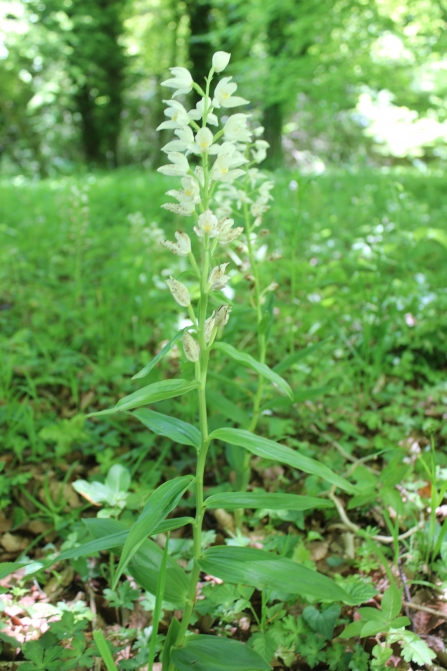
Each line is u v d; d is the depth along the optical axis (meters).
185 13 5.52
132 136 8.29
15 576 0.62
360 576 0.60
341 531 0.67
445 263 1.61
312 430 0.89
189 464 0.82
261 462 0.77
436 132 3.65
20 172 6.31
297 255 1.70
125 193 2.75
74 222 1.51
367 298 1.07
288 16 3.30
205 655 0.42
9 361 0.98
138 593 0.58
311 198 2.12
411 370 1.06
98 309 1.27
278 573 0.41
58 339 1.21
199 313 0.43
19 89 6.16
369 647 0.51
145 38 6.70
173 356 1.10
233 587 0.55
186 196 0.43
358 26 2.95
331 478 0.41
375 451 0.84
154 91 7.92
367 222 2.15
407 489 0.71
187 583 0.45
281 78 3.34
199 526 0.44
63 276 1.70
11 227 2.17
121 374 1.05
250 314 1.23
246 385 0.89
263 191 0.68
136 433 0.87
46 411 0.95
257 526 0.69
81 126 6.62
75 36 5.66
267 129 3.93
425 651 0.48
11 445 0.82
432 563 0.60
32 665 0.48
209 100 0.44
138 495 0.69
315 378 1.03
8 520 0.70
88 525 0.47
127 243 1.71
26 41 5.45
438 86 3.28
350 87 3.51
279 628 0.52
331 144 6.74
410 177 3.23
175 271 1.45
